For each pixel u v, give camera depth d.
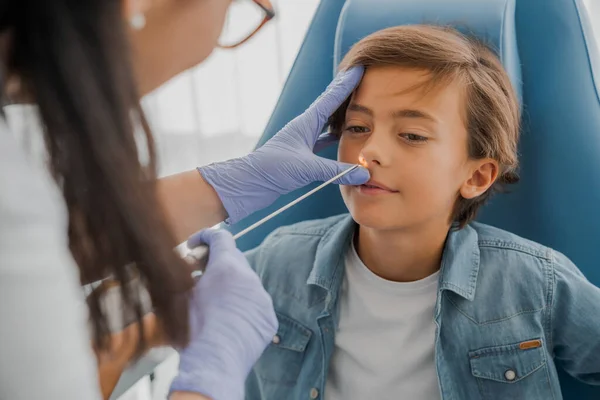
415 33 0.81
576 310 0.83
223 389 0.55
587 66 0.92
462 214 0.87
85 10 0.40
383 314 0.86
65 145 0.42
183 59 0.57
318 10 1.05
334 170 0.82
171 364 1.09
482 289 0.85
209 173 0.81
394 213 0.78
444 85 0.76
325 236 0.94
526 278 0.85
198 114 1.46
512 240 0.89
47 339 0.38
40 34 0.40
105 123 0.42
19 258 0.37
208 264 0.67
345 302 0.89
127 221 0.45
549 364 0.83
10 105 0.45
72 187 0.44
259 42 1.42
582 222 0.91
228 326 0.60
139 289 0.51
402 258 0.85
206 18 0.54
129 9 0.47
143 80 0.56
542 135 0.94
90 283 0.54
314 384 0.88
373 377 0.86
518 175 0.94
